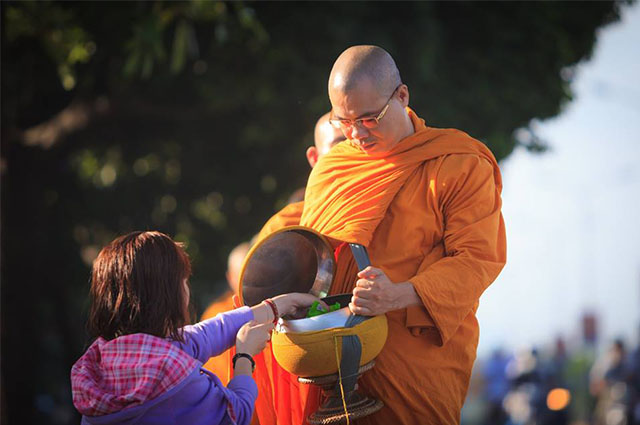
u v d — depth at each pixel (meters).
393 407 5.16
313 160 6.77
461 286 4.95
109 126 18.30
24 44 16.02
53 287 19.09
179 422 4.57
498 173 5.38
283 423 5.49
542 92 17.31
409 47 16.08
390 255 5.15
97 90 16.92
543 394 25.09
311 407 5.41
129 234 4.87
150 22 13.38
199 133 18.12
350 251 5.33
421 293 4.88
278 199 18.23
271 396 5.56
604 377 23.64
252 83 15.98
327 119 6.52
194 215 19.30
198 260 19.23
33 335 17.19
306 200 5.48
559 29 17.58
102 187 19.55
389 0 16.09
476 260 5.01
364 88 5.02
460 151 5.23
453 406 5.22
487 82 16.86
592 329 42.44
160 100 16.95
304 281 5.34
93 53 15.57
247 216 18.89
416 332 5.10
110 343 4.64
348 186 5.25
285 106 16.39
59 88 16.94
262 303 5.11
